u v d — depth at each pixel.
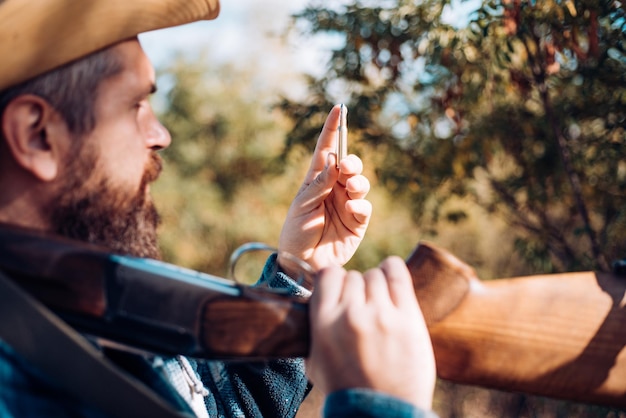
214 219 7.80
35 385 0.68
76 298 0.69
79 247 0.70
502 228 4.30
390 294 0.71
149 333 0.70
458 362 0.73
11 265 0.69
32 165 0.73
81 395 0.67
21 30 0.69
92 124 0.75
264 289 0.75
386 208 4.89
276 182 7.71
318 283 0.73
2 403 0.66
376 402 0.66
